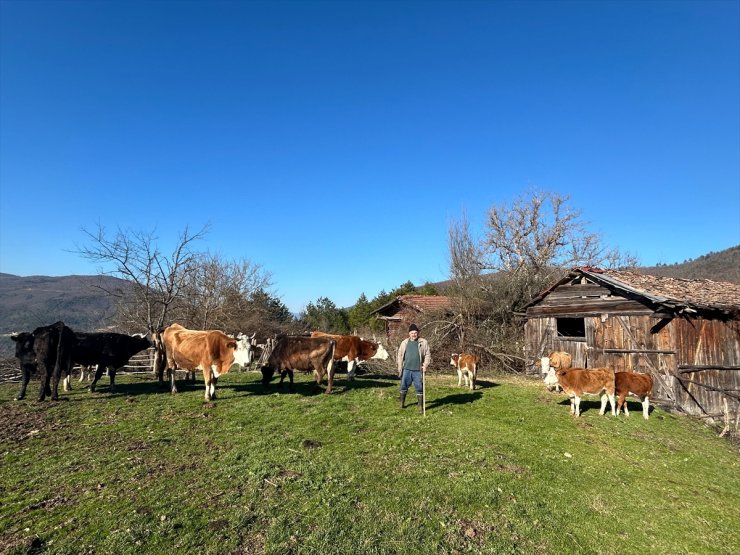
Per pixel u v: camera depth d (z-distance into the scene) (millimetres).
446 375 20188
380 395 12203
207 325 24234
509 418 10555
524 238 33750
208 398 10922
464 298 25203
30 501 5613
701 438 11211
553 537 5477
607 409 12656
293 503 5711
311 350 11883
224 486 6133
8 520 5129
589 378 11406
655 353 15609
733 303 15406
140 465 6859
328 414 9930
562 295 19484
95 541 4742
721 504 7059
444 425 9484
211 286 26281
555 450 8617
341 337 15117
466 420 10023
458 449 8102
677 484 7691
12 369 15070
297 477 6504
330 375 12117
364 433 8758
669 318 15289
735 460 9805
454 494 6277
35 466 6766
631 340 16500
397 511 5691
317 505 5672
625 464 8344
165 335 11875
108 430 8586
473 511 5914
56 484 6129
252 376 15484
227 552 4652
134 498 5723
